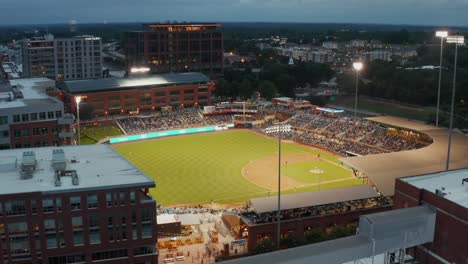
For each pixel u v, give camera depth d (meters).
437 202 60.75
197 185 161.12
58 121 144.38
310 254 48.41
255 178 168.00
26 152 102.25
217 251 110.25
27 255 86.75
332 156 196.88
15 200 84.25
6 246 85.56
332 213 120.88
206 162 189.00
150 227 92.75
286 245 109.31
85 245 89.31
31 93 173.62
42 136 143.12
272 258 47.53
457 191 65.50
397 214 57.00
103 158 107.88
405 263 61.62
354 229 107.88
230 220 123.94
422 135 187.12
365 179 148.38
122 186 89.06
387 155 151.88
